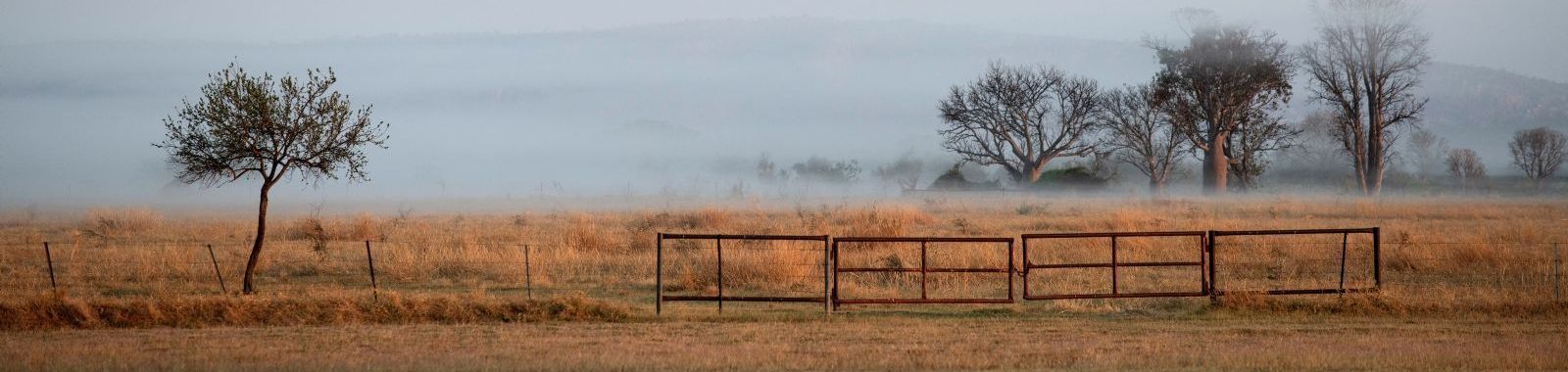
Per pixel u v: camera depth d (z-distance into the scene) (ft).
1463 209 155.33
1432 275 70.74
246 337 47.93
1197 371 39.19
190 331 50.21
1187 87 233.96
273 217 152.35
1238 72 229.45
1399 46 218.18
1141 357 42.06
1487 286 64.75
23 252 82.69
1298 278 69.36
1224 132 234.58
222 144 62.49
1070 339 47.39
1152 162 248.93
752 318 55.01
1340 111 233.14
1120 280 68.69
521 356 42.24
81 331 50.34
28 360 40.55
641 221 133.18
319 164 64.23
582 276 72.33
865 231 106.42
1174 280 68.90
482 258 76.74
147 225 119.85
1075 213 152.35
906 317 55.47
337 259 80.12
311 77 64.23
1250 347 44.86
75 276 69.21
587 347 44.96
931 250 80.23
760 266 69.15
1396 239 91.66
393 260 76.64
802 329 50.67
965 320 54.08
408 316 54.29
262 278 70.69
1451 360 40.83
